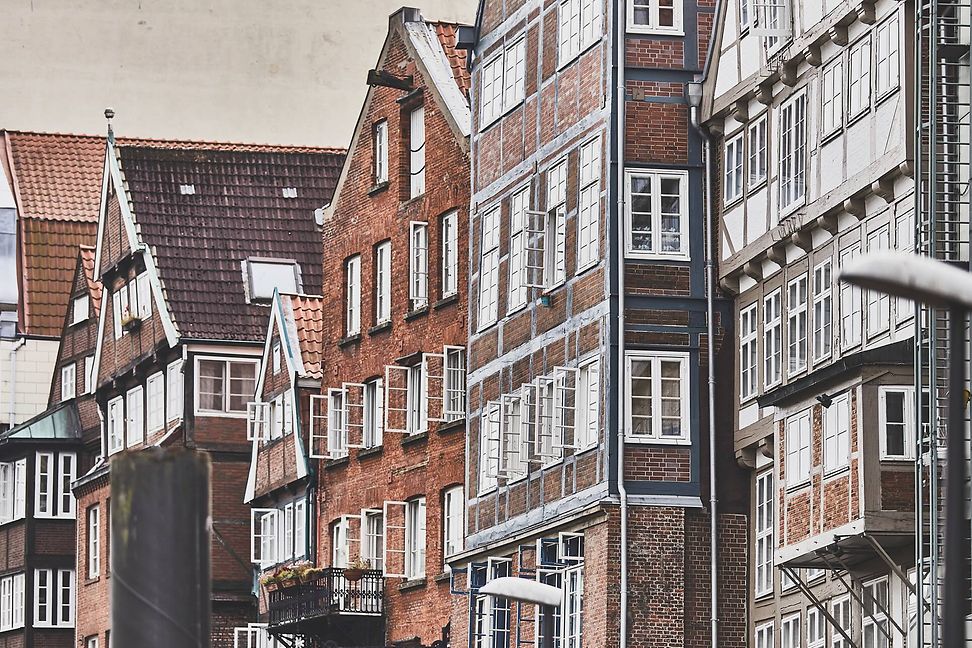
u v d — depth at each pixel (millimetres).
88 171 124625
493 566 70312
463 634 72938
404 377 81312
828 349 56125
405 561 79938
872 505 49656
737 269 61750
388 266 83562
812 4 56438
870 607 53406
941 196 49625
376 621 81000
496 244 71875
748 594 62125
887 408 50031
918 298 23062
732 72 61844
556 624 65812
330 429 85562
